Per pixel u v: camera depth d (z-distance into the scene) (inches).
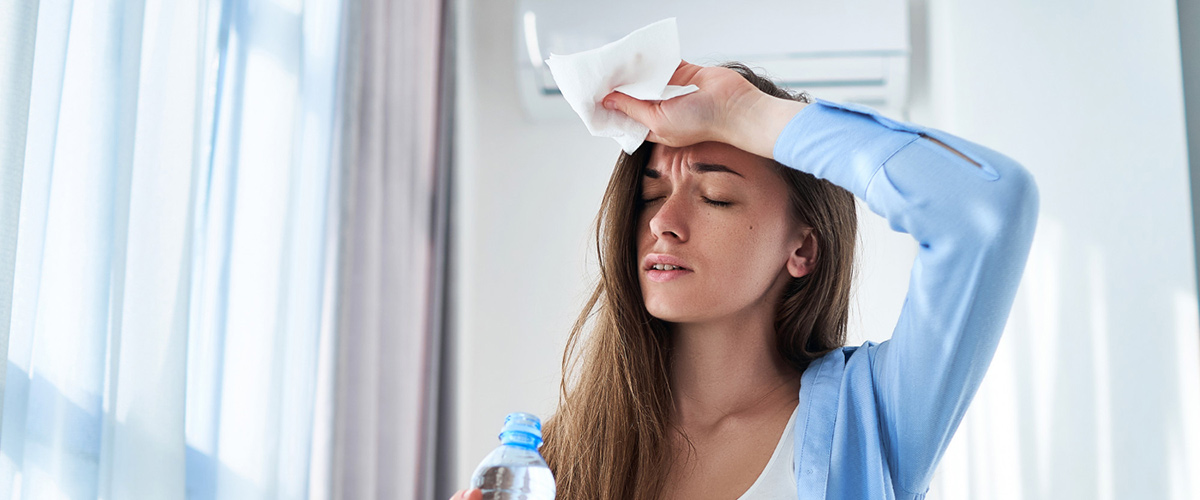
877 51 101.5
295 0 71.6
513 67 116.0
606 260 38.1
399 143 92.6
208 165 64.6
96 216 49.4
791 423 34.3
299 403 73.6
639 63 35.7
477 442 106.3
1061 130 66.1
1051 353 66.1
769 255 35.5
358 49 83.6
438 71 105.5
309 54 78.7
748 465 34.1
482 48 117.0
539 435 30.9
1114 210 57.0
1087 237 59.9
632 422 36.5
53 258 48.5
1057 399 64.7
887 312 99.2
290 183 69.1
